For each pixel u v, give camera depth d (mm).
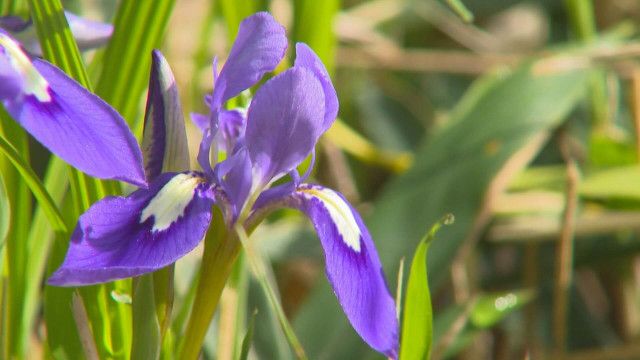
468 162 449
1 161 386
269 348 426
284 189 367
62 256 382
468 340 431
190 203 357
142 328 363
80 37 387
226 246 367
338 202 368
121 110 394
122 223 351
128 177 353
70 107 353
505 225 469
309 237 462
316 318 432
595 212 477
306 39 447
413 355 375
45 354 394
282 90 363
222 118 375
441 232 439
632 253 470
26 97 350
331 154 533
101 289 382
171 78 363
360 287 361
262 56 364
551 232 465
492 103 459
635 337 491
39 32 375
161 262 349
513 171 446
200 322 369
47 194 370
